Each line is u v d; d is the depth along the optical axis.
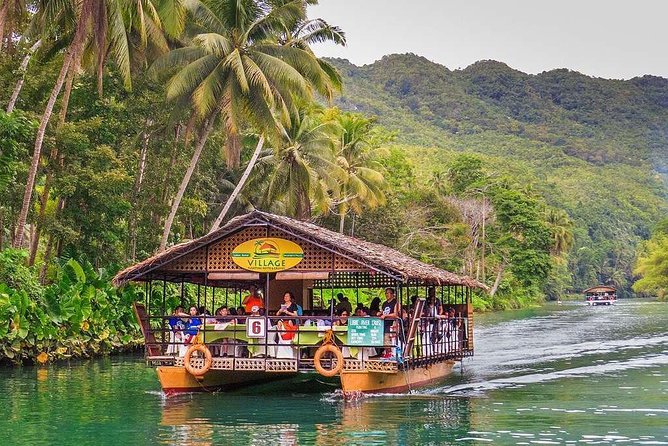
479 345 32.41
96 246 31.17
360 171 49.06
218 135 37.25
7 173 24.00
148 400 17.19
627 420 14.73
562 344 32.81
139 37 30.77
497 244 80.50
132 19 26.55
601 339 35.47
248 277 17.91
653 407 16.28
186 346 18.09
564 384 20.06
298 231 17.50
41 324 23.84
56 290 25.27
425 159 118.00
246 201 47.72
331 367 17.23
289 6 31.09
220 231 17.80
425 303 19.91
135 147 34.19
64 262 28.66
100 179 28.55
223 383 18.77
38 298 24.50
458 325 22.23
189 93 30.78
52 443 12.73
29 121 25.33
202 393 18.36
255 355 17.72
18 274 24.22
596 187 175.88
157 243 34.75
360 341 17.03
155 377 21.14
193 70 29.66
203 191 40.75
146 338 18.69
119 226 32.28
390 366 17.02
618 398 17.55
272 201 43.34
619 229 156.62
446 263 68.00
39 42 28.14
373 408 16.11
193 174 37.91
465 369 23.67
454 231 68.12
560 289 121.81
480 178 83.25
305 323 17.91
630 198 177.12
